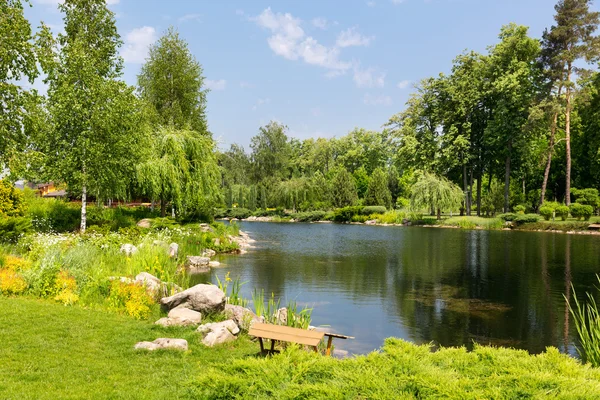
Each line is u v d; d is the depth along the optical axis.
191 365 6.02
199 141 26.38
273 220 55.84
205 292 8.81
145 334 7.34
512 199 46.28
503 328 9.47
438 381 3.94
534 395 3.59
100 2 21.83
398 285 14.09
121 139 19.75
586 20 36.91
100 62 20.72
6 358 5.77
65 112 18.44
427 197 42.72
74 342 6.66
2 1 16.08
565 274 15.66
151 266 12.62
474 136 47.22
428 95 48.38
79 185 19.02
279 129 68.12
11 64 16.33
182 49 35.16
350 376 4.11
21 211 18.70
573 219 36.94
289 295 12.65
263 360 4.71
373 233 34.81
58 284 9.52
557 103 37.34
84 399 4.66
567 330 9.31
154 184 23.30
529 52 42.19
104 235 16.80
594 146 42.78
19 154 16.53
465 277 15.40
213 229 25.69
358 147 79.75
